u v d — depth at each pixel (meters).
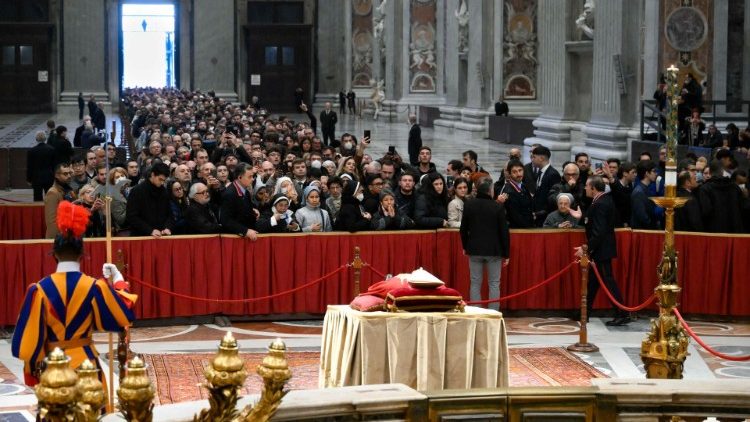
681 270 13.09
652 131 23.09
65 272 6.63
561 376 10.34
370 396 5.55
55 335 6.55
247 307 12.80
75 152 27.42
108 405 6.82
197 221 12.80
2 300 11.90
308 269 12.88
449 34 40.84
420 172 16.16
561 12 27.53
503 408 5.73
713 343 11.91
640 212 13.39
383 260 12.98
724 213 13.27
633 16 23.48
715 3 23.59
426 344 8.24
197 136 22.20
